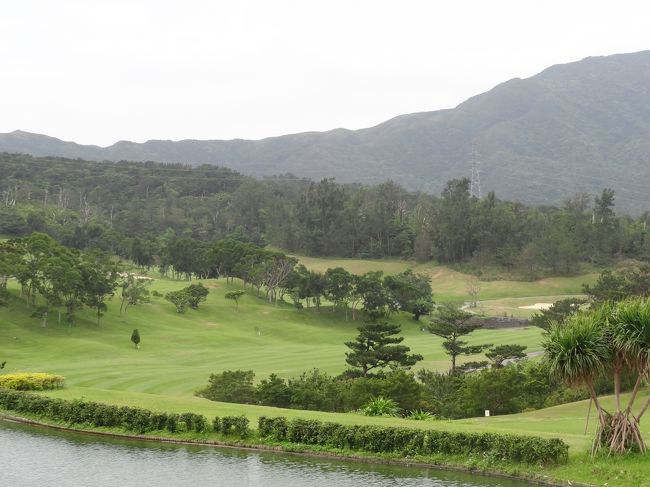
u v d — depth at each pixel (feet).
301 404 187.73
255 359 304.09
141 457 115.44
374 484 102.01
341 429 120.57
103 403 139.23
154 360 289.74
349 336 436.35
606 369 104.68
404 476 106.32
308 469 109.70
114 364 267.59
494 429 130.11
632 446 101.65
